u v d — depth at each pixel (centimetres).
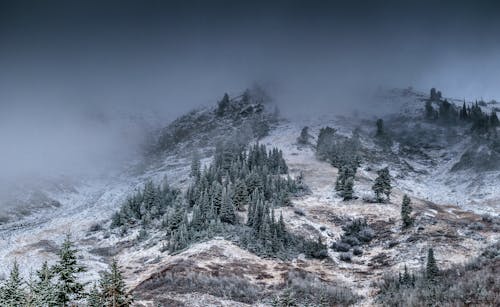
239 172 11700
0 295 3506
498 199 11306
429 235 7700
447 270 5419
